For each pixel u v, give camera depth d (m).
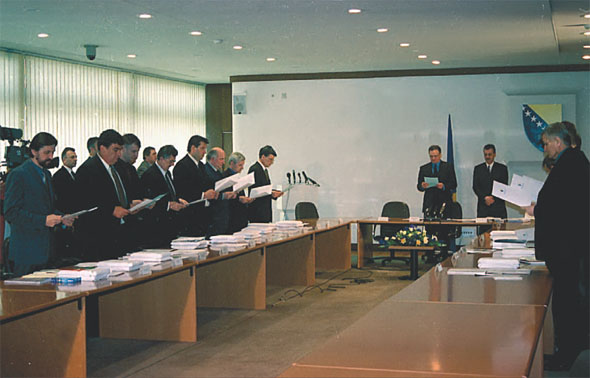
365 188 12.41
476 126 12.04
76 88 10.93
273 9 7.46
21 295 3.55
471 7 7.44
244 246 5.98
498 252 5.29
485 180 10.30
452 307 3.15
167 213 6.77
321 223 9.12
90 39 9.20
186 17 7.88
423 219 9.45
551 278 4.03
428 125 12.19
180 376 4.45
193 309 5.38
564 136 4.30
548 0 7.12
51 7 7.34
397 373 2.09
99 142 5.32
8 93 9.73
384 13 7.70
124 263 4.41
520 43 9.69
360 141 12.41
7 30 8.55
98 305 5.57
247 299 6.79
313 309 6.78
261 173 8.80
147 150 8.01
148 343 5.36
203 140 7.35
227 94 14.10
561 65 11.68
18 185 5.21
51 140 5.35
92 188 5.27
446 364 2.19
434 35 9.05
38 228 5.16
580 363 4.40
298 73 12.54
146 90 12.52
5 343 3.85
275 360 4.84
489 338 2.54
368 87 12.36
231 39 9.25
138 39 9.20
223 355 4.98
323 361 2.24
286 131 12.64
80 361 3.82
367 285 8.35
